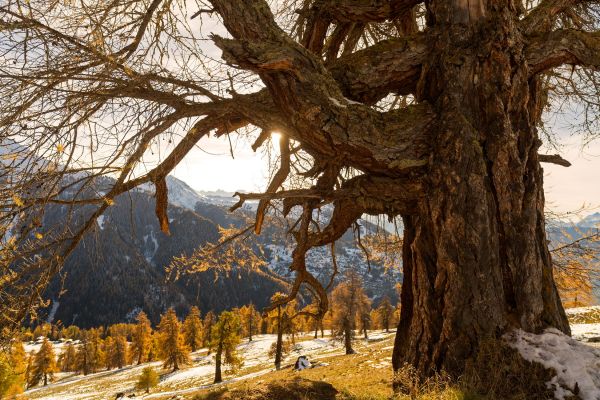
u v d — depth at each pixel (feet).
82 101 13.88
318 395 20.63
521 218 16.55
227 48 14.69
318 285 21.30
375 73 18.54
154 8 15.67
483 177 16.37
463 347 15.42
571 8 23.57
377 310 238.27
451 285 15.94
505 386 13.92
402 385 16.51
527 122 17.48
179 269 22.94
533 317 15.90
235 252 24.47
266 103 17.53
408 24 24.43
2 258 12.44
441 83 17.56
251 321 257.34
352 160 17.22
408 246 19.31
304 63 15.76
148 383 145.48
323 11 21.35
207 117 18.70
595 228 30.96
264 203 22.44
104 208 14.89
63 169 12.96
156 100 15.20
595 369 13.76
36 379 233.14
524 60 17.47
